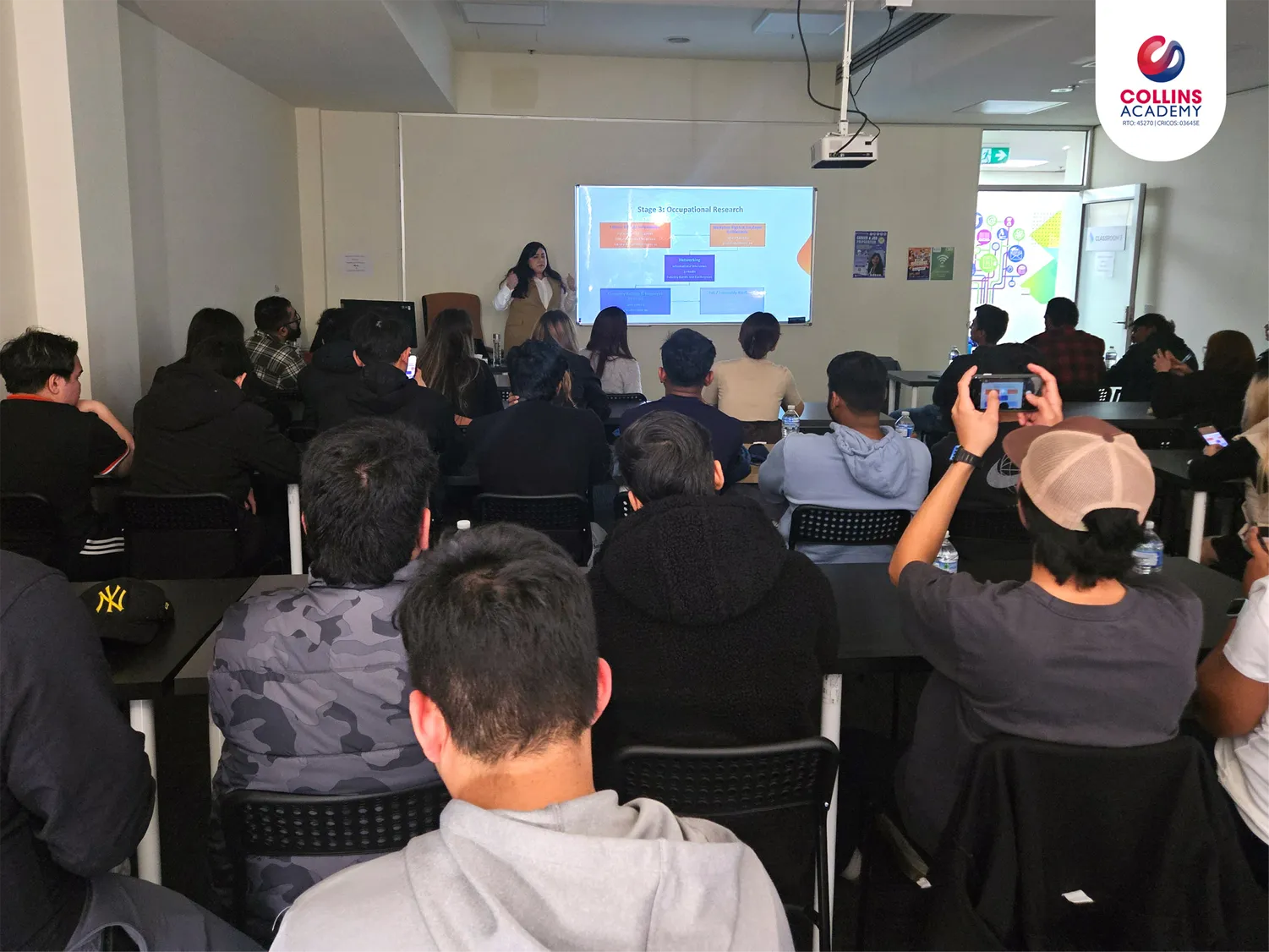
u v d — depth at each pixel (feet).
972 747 4.83
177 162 16.53
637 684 4.83
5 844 3.59
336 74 19.43
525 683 2.30
